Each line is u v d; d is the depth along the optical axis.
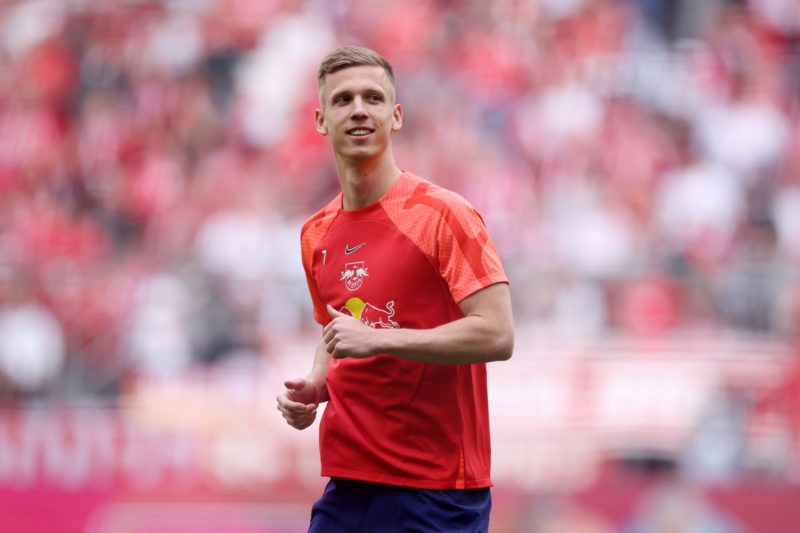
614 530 27.95
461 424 11.41
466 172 38.91
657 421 29.28
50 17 45.19
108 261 36.44
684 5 42.94
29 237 38.41
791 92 40.44
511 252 35.72
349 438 11.52
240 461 29.62
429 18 44.22
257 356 32.56
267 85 43.28
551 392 29.78
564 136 39.66
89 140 41.66
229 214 38.38
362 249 11.57
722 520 27.66
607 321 32.00
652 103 40.62
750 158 38.78
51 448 29.98
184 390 31.84
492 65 42.16
